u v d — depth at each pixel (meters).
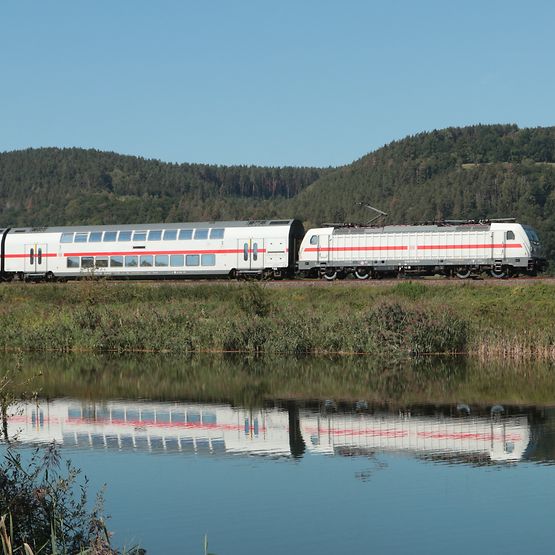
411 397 44.69
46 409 42.16
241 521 23.89
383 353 60.94
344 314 65.06
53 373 53.97
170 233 81.12
